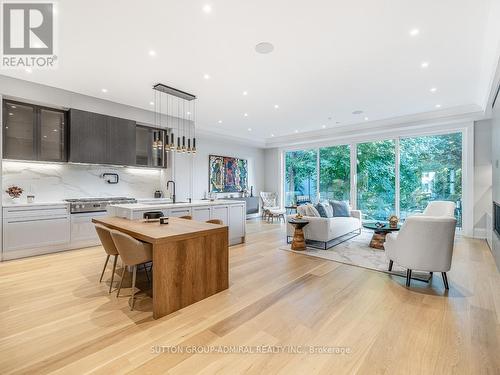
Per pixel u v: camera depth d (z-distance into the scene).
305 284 2.99
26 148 4.26
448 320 2.18
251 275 3.28
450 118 5.38
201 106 5.33
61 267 3.53
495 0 2.23
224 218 4.82
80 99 4.62
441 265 2.76
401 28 2.66
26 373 1.58
